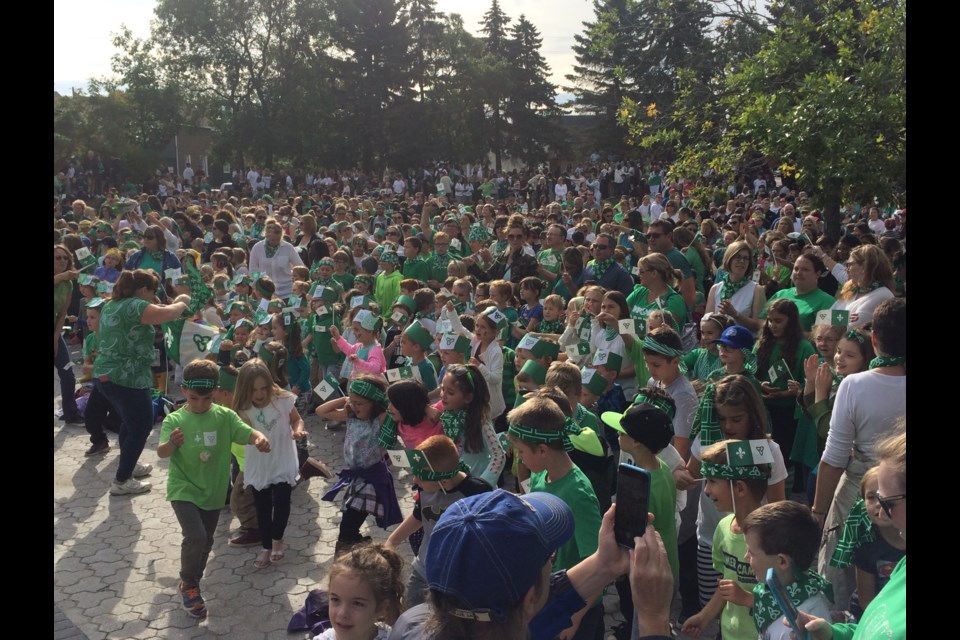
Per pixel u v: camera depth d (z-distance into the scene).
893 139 9.83
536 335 6.13
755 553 2.90
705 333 6.07
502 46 60.62
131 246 12.55
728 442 3.67
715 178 12.91
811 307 6.25
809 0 12.29
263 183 41.31
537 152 56.97
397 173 44.88
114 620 5.00
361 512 5.30
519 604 1.83
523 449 3.43
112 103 41.09
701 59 13.75
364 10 49.75
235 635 4.85
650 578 2.15
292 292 10.10
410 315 8.34
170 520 6.49
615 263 8.35
